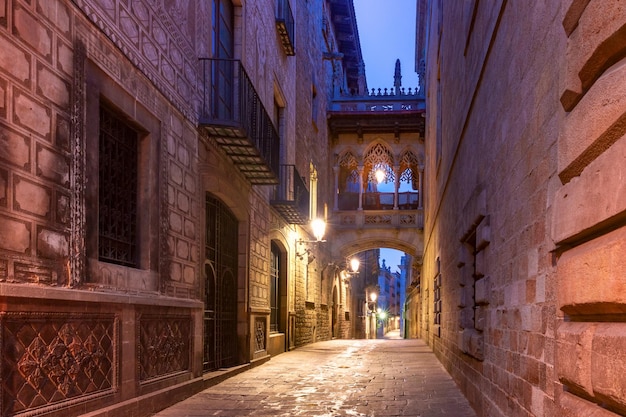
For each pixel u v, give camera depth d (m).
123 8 5.37
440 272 11.73
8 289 3.46
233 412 5.80
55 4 4.17
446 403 6.22
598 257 1.79
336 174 24.58
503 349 4.11
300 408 6.02
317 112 21.02
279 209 13.23
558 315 2.46
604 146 1.82
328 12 25.16
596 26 1.80
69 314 4.21
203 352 8.14
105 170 5.23
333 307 25.42
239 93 8.40
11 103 3.62
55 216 4.09
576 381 2.02
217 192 8.50
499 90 4.45
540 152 3.04
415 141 24.33
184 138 7.10
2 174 3.51
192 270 7.30
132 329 5.33
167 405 6.07
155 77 6.18
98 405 4.60
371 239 23.95
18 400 3.57
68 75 4.34
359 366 10.59
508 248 3.97
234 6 10.05
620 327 1.66
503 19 4.30
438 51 13.34
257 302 11.30
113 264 5.11
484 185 5.21
